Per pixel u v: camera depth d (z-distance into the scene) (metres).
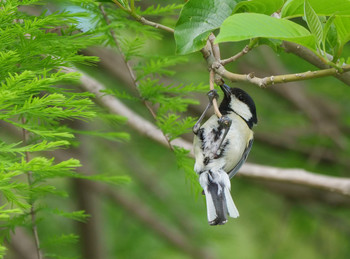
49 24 5.54
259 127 15.40
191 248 14.19
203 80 12.47
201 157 7.80
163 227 14.31
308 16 4.87
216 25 5.55
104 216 14.84
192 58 10.65
